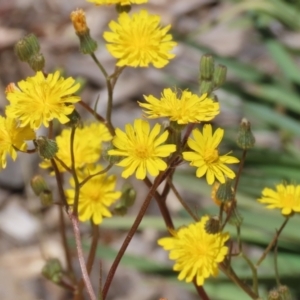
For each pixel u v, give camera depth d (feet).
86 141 1.39
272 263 1.91
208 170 1.24
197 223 1.33
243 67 2.49
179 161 1.28
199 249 1.31
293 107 2.40
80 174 1.38
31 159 2.69
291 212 1.34
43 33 3.34
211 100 1.26
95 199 1.36
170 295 2.39
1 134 1.26
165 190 1.35
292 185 1.37
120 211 1.38
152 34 1.35
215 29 3.26
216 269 1.31
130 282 2.44
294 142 2.69
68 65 3.13
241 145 1.31
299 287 1.83
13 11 3.45
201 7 3.41
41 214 2.67
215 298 1.85
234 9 2.59
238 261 1.90
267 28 2.53
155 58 1.34
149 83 3.03
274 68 3.06
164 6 3.42
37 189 1.38
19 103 1.24
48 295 2.39
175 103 1.24
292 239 1.97
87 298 2.21
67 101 1.24
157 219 2.01
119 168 2.28
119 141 1.24
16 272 2.45
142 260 1.93
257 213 1.98
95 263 2.43
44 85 1.25
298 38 3.04
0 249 2.56
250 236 1.93
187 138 1.26
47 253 2.50
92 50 1.36
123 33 1.35
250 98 2.45
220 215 1.31
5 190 2.76
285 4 2.52
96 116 1.37
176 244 1.32
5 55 3.20
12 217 2.67
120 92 3.00
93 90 3.03
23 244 2.58
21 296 2.37
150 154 1.24
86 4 3.44
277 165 2.16
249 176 2.16
